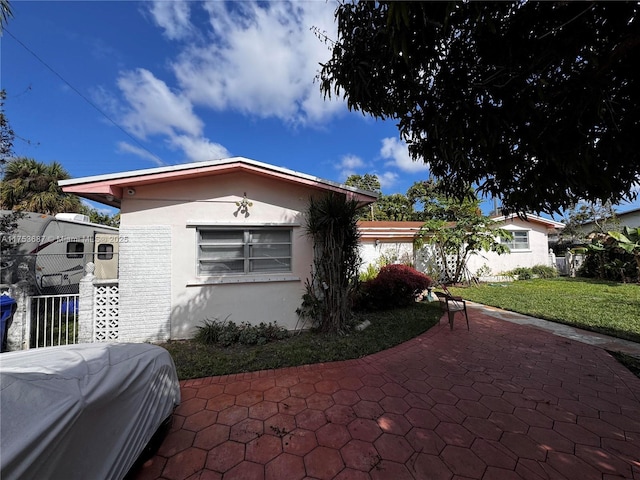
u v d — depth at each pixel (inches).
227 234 225.8
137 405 81.0
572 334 218.5
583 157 82.7
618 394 130.4
